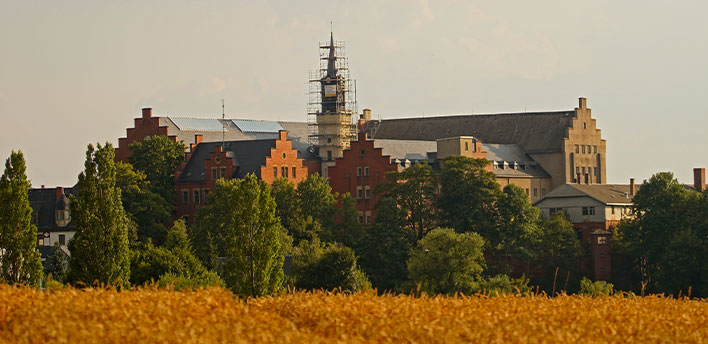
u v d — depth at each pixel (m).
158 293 152.88
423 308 153.12
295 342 128.25
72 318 131.75
